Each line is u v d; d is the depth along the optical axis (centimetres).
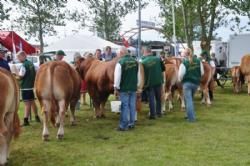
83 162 757
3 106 655
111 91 1184
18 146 884
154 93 1239
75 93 1027
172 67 1375
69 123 1161
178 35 3052
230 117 1251
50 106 911
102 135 994
